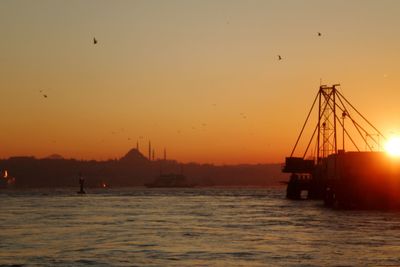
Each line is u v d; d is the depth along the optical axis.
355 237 135.88
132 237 140.25
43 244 128.38
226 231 153.12
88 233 150.12
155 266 100.38
